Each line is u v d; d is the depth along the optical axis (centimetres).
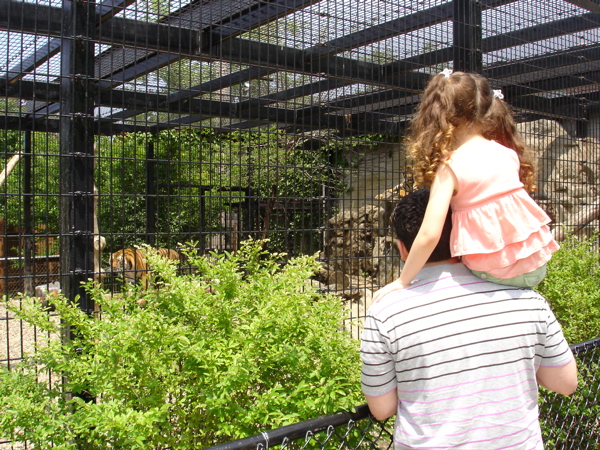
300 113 578
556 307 416
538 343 155
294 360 235
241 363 218
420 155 162
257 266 285
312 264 286
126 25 384
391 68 488
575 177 696
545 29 524
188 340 224
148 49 372
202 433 236
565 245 467
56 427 215
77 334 262
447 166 154
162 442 230
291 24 451
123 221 297
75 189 282
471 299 150
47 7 366
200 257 269
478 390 145
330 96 595
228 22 421
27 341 572
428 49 479
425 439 146
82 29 290
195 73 563
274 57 449
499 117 168
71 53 288
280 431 156
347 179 909
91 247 283
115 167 812
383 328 152
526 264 151
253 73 495
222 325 249
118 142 790
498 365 146
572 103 683
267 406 225
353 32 452
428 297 151
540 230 151
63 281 287
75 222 280
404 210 167
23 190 768
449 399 145
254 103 562
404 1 440
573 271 434
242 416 220
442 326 147
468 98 162
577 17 528
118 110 635
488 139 170
